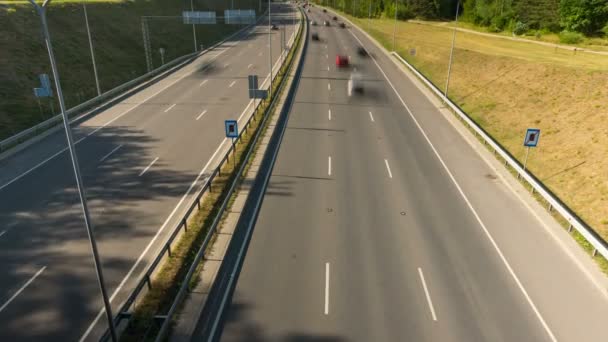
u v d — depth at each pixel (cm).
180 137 2722
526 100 3312
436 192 2025
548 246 1611
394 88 4081
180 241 1579
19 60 3781
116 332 1112
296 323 1220
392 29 8688
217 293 1337
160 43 6147
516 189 2067
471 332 1200
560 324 1232
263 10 13575
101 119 3100
